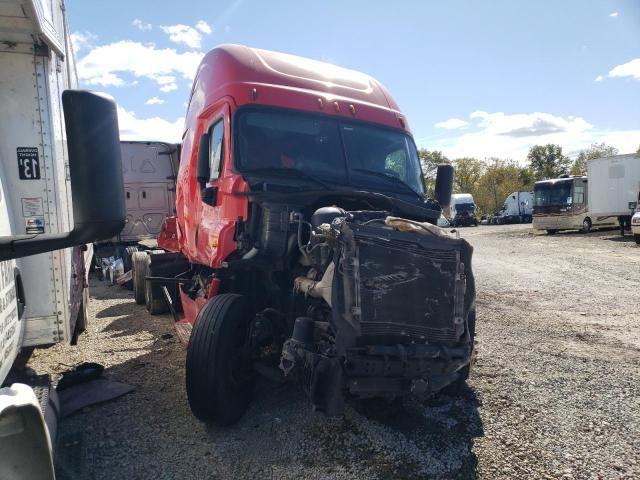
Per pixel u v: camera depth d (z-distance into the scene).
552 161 86.00
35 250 1.96
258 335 3.86
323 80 5.36
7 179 3.42
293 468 3.32
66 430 3.87
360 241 3.31
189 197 6.17
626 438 3.69
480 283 10.92
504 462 3.37
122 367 5.40
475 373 5.07
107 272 12.39
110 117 1.96
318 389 3.17
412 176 5.37
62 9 4.65
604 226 27.86
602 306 8.35
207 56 5.69
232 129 4.62
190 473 3.27
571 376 4.98
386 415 4.06
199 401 3.73
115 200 1.96
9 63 3.47
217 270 4.64
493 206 66.75
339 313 3.25
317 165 4.78
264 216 4.14
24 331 3.61
